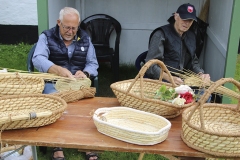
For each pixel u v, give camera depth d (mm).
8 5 6289
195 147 1637
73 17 2975
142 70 1983
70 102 2270
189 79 2766
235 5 2994
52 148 3064
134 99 2008
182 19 3033
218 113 1994
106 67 5195
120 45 5000
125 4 4805
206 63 4387
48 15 3174
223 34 3443
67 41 3139
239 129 1904
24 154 2615
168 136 1789
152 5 4785
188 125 1643
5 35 6453
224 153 1591
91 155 2904
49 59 3139
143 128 1858
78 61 3184
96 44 4750
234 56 3129
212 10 4211
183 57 3293
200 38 4305
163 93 2084
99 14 4758
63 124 1891
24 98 2064
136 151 1640
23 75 2363
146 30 4910
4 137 1707
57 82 2490
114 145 1660
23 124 1764
